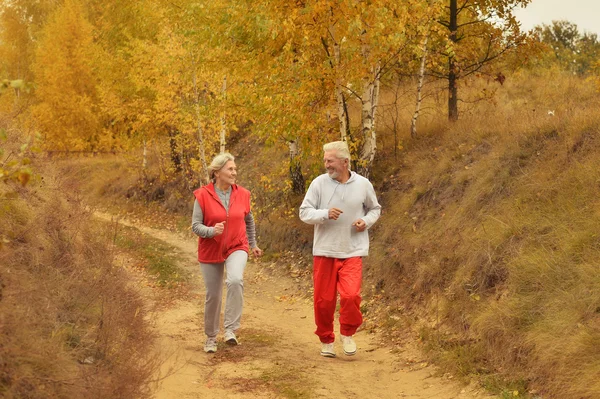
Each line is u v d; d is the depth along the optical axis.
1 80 3.30
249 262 11.86
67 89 25.27
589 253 5.78
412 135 12.30
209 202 6.12
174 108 17.05
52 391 3.35
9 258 4.39
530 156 8.60
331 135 10.42
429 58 12.55
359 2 9.22
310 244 11.23
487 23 12.55
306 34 9.15
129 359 4.09
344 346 6.15
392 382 5.33
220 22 10.63
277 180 14.66
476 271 6.82
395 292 8.08
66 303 4.54
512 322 5.52
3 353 3.29
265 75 10.37
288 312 8.55
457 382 5.16
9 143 6.17
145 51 18.42
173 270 11.01
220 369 5.50
